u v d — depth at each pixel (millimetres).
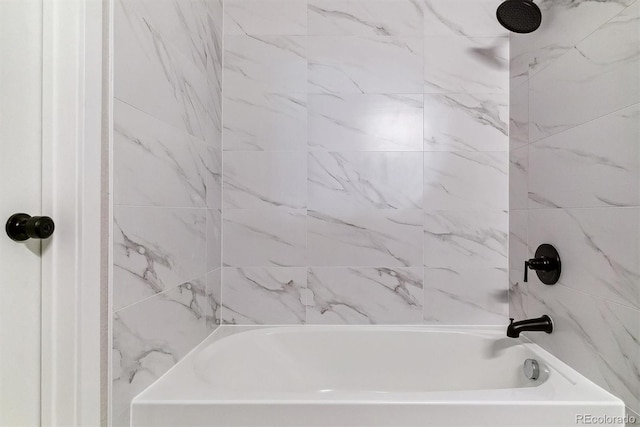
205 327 1554
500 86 1749
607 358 1048
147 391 1051
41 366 802
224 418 980
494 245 1751
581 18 1163
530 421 974
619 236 1001
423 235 1764
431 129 1760
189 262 1380
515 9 1343
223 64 1768
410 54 1763
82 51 815
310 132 1765
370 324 1767
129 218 985
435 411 967
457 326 1751
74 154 809
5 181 723
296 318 1770
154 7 1105
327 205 1765
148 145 1077
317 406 972
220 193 1742
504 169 1745
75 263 810
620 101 991
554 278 1308
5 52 719
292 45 1769
